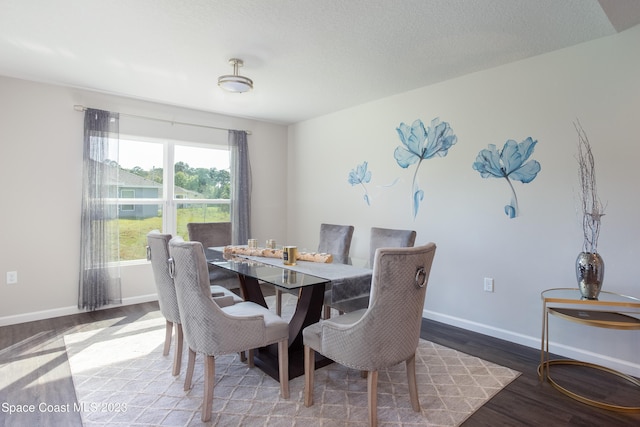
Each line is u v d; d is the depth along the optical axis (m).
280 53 2.69
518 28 2.30
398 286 1.69
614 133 2.37
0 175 3.18
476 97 3.08
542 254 2.71
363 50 2.63
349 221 4.28
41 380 2.25
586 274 2.21
